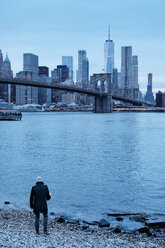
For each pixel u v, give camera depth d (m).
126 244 12.34
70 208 18.67
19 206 18.77
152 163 36.88
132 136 76.88
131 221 16.19
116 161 38.34
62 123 140.38
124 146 55.50
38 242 12.12
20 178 27.36
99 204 19.59
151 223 15.30
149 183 25.98
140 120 178.25
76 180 26.84
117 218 16.44
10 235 12.96
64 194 22.00
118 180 27.09
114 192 22.70
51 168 32.84
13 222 15.23
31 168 32.78
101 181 26.56
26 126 118.25
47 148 51.62
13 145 56.34
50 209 18.44
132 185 25.06
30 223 15.11
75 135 79.44
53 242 12.20
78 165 35.03
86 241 12.56
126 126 119.00
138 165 35.31
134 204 19.64
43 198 13.12
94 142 61.97
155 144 58.72
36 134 82.19
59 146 54.81
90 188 23.92
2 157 41.09
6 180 26.41
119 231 14.17
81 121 160.62
